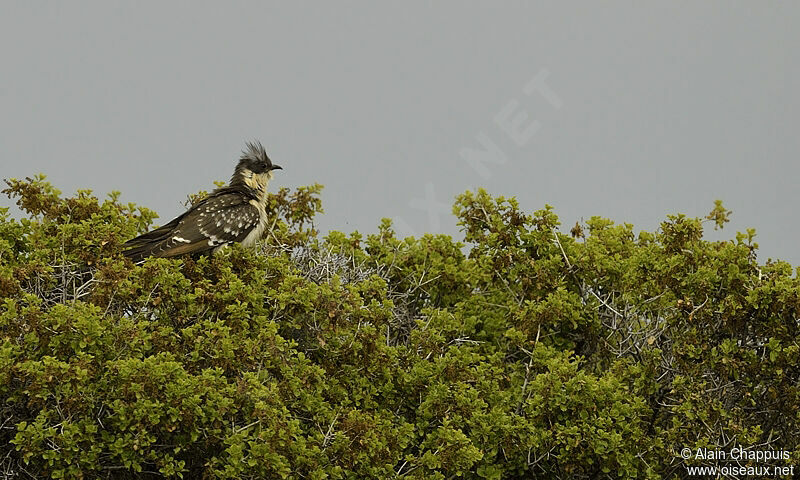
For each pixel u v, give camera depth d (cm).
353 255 1886
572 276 1886
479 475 1497
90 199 1644
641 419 1645
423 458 1395
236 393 1280
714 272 1585
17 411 1317
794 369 1565
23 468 1324
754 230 1606
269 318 1488
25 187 1614
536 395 1532
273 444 1250
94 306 1299
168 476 1322
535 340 1800
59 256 1509
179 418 1238
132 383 1228
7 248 1489
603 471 1508
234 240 1688
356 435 1388
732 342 1565
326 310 1438
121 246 1545
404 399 1594
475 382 1633
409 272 1969
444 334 1791
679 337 1648
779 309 1534
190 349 1380
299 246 1831
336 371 1520
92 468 1259
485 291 2020
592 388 1528
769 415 1600
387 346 1570
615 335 1803
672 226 1716
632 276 1756
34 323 1269
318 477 1291
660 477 1538
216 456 1354
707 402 1563
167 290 1417
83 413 1258
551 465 1555
